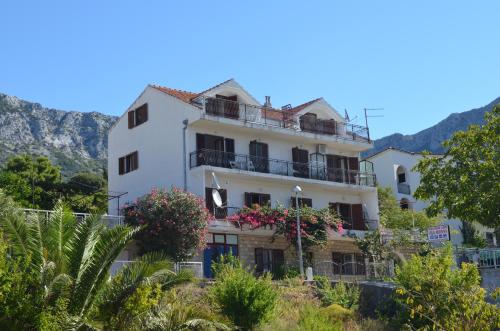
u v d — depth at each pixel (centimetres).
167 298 1961
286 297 2602
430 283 1759
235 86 3984
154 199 3238
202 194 3638
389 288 2641
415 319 2292
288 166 4162
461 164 2150
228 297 2173
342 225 4212
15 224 1709
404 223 4766
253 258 3816
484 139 2091
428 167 2375
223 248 3694
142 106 4122
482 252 3572
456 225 5438
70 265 1691
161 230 3162
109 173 4288
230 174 3791
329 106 4481
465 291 1691
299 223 3525
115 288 1745
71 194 5581
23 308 1489
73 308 1653
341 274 3934
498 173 2017
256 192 3981
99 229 1798
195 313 1898
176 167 3794
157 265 1795
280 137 4172
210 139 3862
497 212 1997
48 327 1509
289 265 3812
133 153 4122
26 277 1589
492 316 1493
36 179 5681
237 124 3859
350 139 4491
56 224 1762
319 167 4325
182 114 3816
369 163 4753
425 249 3800
